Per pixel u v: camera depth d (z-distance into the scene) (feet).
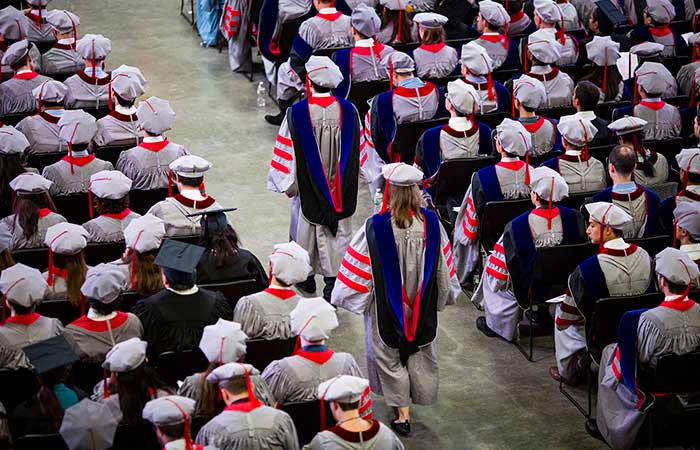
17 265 25.76
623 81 43.09
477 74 39.24
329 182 33.83
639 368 26.63
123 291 27.61
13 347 24.99
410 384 28.60
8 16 44.78
